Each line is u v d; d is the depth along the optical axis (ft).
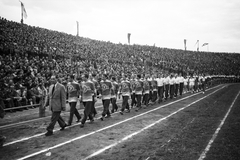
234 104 39.86
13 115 31.99
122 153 15.76
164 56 154.61
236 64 171.63
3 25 78.69
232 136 19.69
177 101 46.73
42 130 22.91
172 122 25.96
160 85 45.80
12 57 56.24
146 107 38.60
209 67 154.92
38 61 60.39
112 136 20.27
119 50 132.98
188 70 132.67
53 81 21.61
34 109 37.88
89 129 23.03
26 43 73.05
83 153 15.81
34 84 40.60
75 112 26.61
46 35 96.27
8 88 35.45
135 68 107.45
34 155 15.46
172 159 14.55
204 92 68.44
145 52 150.00
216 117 28.45
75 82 25.34
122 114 31.71
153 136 20.12
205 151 16.01
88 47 110.63
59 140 19.10
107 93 28.40
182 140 18.75
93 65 84.17
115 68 93.71
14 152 16.11
